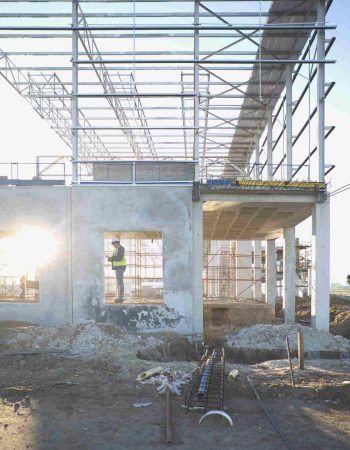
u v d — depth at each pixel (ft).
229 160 92.53
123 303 48.96
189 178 50.39
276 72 59.62
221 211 55.31
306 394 28.63
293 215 56.70
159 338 43.57
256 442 21.76
